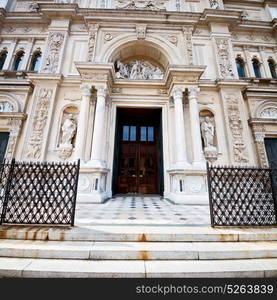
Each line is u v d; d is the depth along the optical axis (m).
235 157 8.39
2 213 3.50
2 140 9.03
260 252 2.69
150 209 5.60
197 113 8.41
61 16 10.63
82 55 10.04
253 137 9.30
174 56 9.90
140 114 10.70
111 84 9.48
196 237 3.08
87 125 8.33
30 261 2.46
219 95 9.52
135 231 3.18
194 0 11.84
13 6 12.38
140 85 9.81
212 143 8.75
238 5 13.00
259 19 12.74
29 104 9.55
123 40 10.09
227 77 9.70
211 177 3.96
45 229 3.22
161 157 9.30
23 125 9.12
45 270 2.23
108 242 2.96
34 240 2.99
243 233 3.15
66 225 3.49
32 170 3.78
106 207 5.84
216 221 3.91
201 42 10.64
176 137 8.17
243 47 11.50
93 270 2.25
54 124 8.76
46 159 8.20
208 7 11.67
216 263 2.49
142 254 2.61
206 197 6.97
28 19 11.26
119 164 10.48
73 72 9.74
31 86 9.72
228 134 8.70
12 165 3.77
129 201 7.41
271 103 9.88
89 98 8.43
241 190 3.92
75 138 8.80
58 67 9.52
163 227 3.48
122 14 10.38
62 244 2.83
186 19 10.65
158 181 10.10
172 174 7.85
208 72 10.04
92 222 3.79
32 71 10.14
